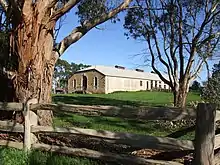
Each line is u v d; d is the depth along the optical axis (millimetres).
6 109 7359
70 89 72750
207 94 16328
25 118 7121
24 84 8445
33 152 6770
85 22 10055
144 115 5699
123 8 10281
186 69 19812
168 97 40438
